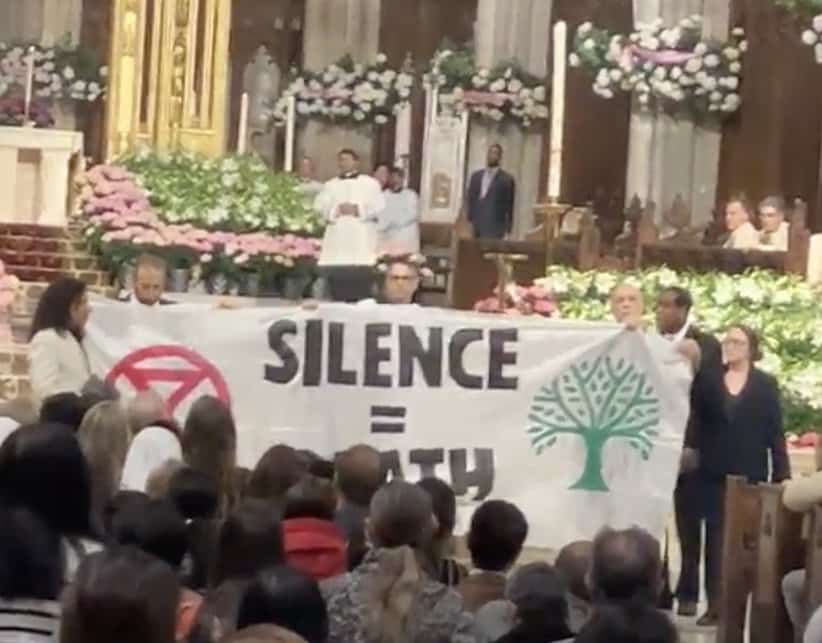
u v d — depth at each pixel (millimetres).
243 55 34906
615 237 31281
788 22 30641
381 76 33781
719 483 14539
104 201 24188
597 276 22719
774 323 22016
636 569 7418
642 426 13930
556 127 19609
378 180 28406
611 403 13898
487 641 7844
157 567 5148
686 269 24172
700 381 14492
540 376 13859
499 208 30672
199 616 6906
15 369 21375
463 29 34656
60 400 10086
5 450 6633
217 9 27781
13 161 25469
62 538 6570
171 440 10898
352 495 9680
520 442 13875
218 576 7480
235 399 13828
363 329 13812
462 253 25375
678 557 17828
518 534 9039
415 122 33625
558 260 24953
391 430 13836
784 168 30750
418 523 8172
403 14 34781
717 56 30125
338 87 33875
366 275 24391
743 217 25062
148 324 13781
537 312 22078
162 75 27641
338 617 7512
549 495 13906
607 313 22219
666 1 30312
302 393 13844
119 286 24031
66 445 6621
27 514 6453
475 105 32438
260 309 13828
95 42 35562
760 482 13703
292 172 29047
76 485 6629
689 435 14547
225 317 13789
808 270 23781
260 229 24438
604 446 13898
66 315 13406
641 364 13898
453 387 13844
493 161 30828
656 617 6012
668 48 30047
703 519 14609
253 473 9891
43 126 29984
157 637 5086
